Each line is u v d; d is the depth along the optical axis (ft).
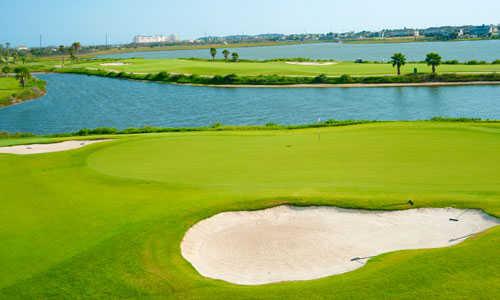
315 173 84.69
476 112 229.86
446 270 50.03
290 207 69.87
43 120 250.16
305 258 57.47
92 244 59.67
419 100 269.64
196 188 77.20
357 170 85.71
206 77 391.86
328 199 70.28
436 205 67.21
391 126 133.39
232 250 59.98
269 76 373.20
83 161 100.48
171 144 117.80
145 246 59.31
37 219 68.03
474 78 327.06
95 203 73.20
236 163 94.99
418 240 60.18
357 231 63.41
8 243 60.70
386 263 52.95
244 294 49.29
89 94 350.23
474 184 74.13
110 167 94.12
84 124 236.43
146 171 89.76
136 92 352.28
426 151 98.94
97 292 51.03
